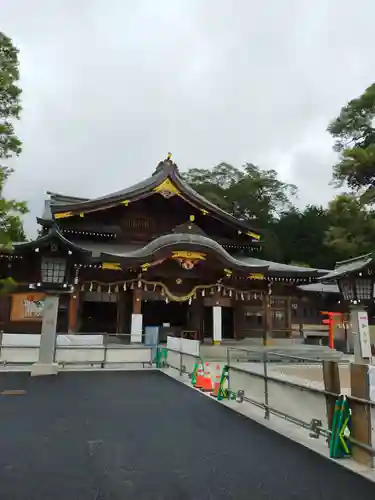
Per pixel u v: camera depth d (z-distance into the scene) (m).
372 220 18.83
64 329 19.80
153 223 24.67
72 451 5.35
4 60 12.66
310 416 6.20
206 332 24.14
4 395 9.02
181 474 4.59
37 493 3.99
